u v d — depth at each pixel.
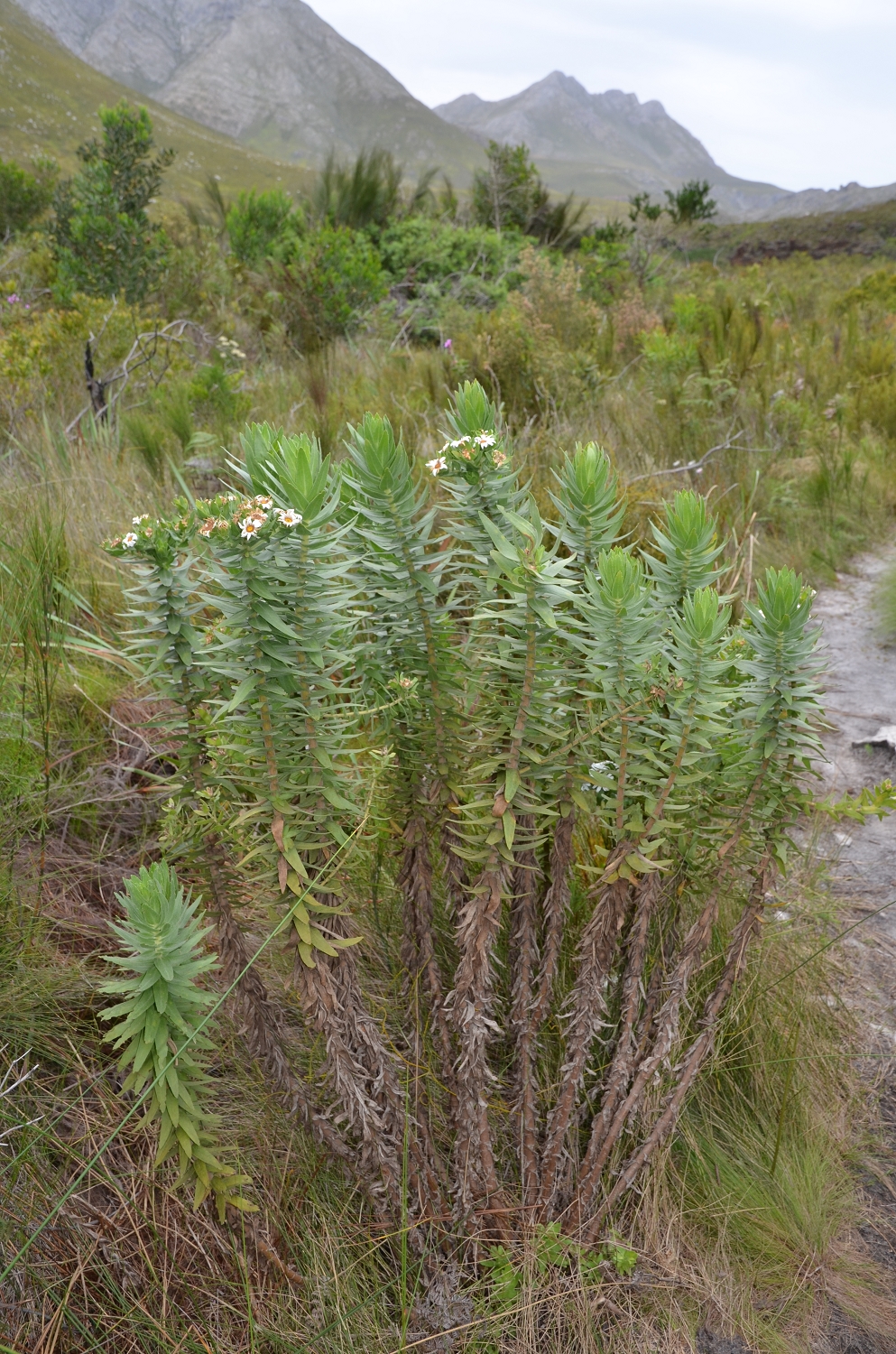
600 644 1.54
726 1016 2.18
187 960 1.38
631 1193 1.92
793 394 7.81
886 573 5.23
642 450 5.79
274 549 1.40
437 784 1.77
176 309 8.88
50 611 2.92
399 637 1.63
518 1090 1.92
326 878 1.61
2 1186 1.59
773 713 1.67
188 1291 1.62
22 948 2.00
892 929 2.83
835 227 33.97
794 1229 1.92
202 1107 1.83
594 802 1.76
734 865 1.86
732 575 3.95
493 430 1.63
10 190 12.55
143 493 4.09
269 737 1.49
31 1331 1.50
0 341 6.07
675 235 17.45
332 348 8.16
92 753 2.76
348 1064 1.63
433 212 13.61
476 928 1.66
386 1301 1.72
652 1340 1.73
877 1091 2.29
